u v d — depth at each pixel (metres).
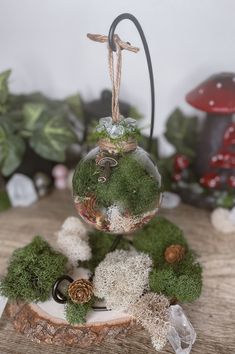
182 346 0.35
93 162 0.36
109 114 0.53
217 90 0.47
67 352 0.36
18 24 0.56
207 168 0.53
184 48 0.53
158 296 0.37
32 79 0.60
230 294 0.41
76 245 0.41
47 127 0.54
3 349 0.36
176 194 0.56
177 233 0.44
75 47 0.56
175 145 0.57
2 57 0.59
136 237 0.44
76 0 0.53
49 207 0.56
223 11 0.49
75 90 0.59
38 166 0.58
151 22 0.52
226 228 0.50
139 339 0.37
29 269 0.38
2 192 0.56
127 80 0.56
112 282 0.37
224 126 0.51
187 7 0.50
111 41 0.33
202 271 0.42
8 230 0.51
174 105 0.57
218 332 0.37
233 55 0.52
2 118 0.53
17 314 0.38
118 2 0.51
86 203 0.36
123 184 0.34
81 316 0.35
